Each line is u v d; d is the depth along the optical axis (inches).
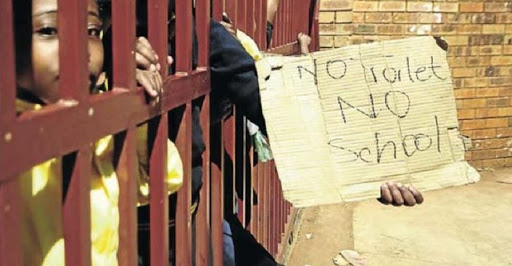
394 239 201.5
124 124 55.3
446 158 80.4
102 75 60.4
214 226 92.4
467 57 280.7
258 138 117.7
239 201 113.2
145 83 59.2
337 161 78.3
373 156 78.8
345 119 79.2
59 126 44.9
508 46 285.1
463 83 282.2
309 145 78.1
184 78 71.3
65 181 48.2
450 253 191.6
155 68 61.3
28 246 51.9
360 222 215.5
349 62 80.3
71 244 48.5
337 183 77.9
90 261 50.0
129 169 57.1
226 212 104.1
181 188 74.2
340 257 185.8
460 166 80.7
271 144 77.7
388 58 81.0
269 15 141.3
